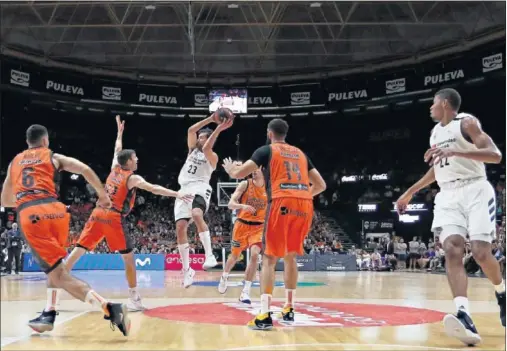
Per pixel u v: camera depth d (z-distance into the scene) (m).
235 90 27.33
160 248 22.05
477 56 22.80
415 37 23.83
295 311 6.12
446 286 11.05
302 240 4.90
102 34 24.36
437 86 24.20
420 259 21.34
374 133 29.59
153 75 26.95
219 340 4.03
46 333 4.40
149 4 20.56
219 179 29.59
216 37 25.02
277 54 24.52
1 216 21.77
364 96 26.33
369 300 7.70
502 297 4.40
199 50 25.56
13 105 26.02
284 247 4.75
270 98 27.66
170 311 6.02
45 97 24.86
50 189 4.31
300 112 27.42
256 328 4.61
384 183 28.78
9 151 26.98
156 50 25.62
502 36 21.31
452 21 22.34
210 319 5.30
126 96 26.83
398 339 4.12
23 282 11.70
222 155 30.61
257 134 30.27
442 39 23.42
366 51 25.30
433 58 24.09
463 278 4.09
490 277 4.38
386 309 6.39
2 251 16.70
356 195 29.78
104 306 4.07
